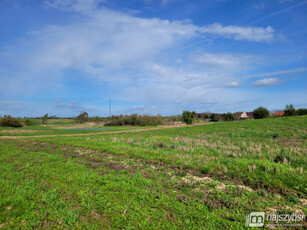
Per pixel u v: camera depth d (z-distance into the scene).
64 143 17.16
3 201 5.45
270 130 22.83
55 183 6.88
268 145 13.33
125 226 4.32
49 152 12.98
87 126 67.12
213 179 7.38
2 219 4.65
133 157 11.17
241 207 5.17
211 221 4.50
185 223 4.42
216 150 12.04
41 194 5.93
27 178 7.47
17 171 8.40
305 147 12.40
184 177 7.67
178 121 69.75
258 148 11.86
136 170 8.48
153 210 4.96
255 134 20.25
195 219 4.60
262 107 52.84
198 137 20.09
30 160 10.50
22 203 5.33
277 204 5.39
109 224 4.47
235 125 32.44
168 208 5.09
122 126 66.25
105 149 13.26
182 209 4.99
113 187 6.43
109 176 7.53
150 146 14.24
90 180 7.08
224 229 4.23
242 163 8.59
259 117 52.53
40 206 5.18
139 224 4.36
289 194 5.92
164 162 9.90
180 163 9.36
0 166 9.16
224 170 8.07
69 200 5.57
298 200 5.60
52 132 40.22
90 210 5.03
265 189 6.43
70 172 8.16
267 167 7.77
